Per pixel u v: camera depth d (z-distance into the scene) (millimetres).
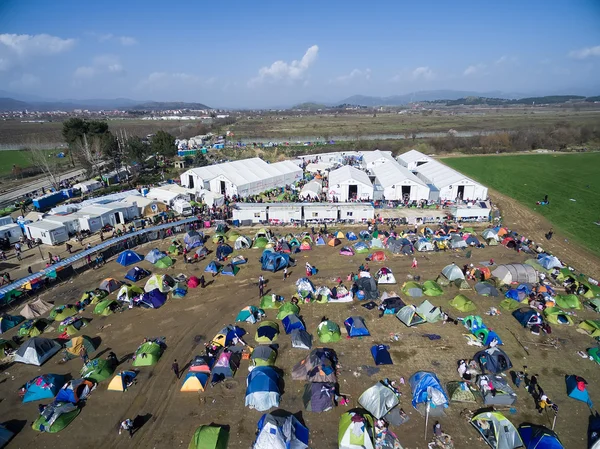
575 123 185375
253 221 55750
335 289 36125
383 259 43688
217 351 28203
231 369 26141
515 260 43781
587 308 33969
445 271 39125
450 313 33469
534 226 55469
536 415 22781
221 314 33625
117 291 37500
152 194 65625
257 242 47562
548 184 79312
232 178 69750
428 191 65312
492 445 20594
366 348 28906
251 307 33000
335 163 93750
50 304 34906
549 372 26312
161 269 42250
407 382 25406
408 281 38719
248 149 127438
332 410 23125
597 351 27609
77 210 56656
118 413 23188
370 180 71375
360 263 43219
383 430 21266
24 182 83812
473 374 25516
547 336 30219
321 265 42781
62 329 31250
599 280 39438
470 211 56688
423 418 22594
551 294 35375
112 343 29859
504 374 25984
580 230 53688
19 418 23000
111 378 26047
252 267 42375
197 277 39500
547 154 115312
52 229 48125
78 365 27516
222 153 120938
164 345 29422
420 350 28609
